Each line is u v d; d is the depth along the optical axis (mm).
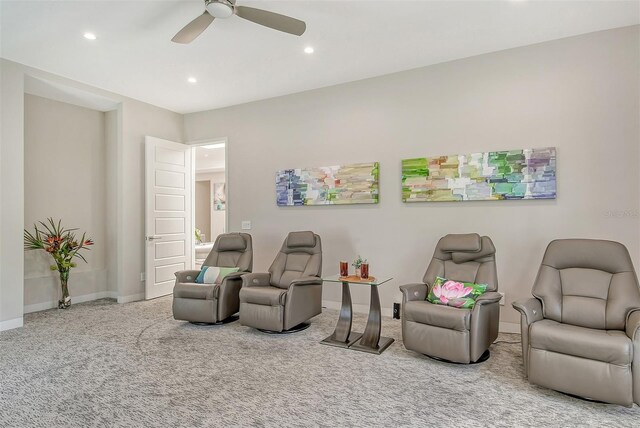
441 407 2186
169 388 2416
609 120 3219
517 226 3549
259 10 2523
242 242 4238
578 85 3326
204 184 10383
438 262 3373
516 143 3561
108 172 5273
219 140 5434
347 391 2381
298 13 2932
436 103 3939
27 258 4414
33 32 3193
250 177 5141
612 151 3205
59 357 2941
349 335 3438
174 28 3145
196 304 3717
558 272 2828
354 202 4340
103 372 2662
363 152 4344
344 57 3758
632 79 3148
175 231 5430
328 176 4504
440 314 2736
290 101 4844
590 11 2928
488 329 2840
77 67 3951
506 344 3242
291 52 3633
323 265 4562
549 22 3096
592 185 3266
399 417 2074
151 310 4445
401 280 4105
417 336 2846
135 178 5047
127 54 3646
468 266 3230
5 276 3672
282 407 2180
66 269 4523
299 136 4773
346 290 3441
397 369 2725
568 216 3352
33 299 4418
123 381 2518
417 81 4039
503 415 2098
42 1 2729
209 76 4230
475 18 3027
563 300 2699
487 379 2559
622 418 2068
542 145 3457
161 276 5191
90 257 5090
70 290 4812
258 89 4680
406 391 2383
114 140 5219
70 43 3400
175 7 2824
